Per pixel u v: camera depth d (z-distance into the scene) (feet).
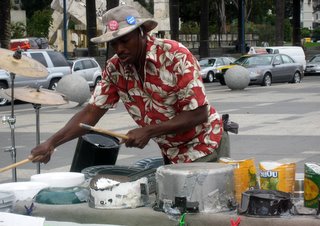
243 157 36.81
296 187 15.44
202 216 13.35
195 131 15.23
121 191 14.10
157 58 14.35
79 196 14.87
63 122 56.13
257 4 242.58
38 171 22.82
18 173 33.65
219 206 13.56
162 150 15.88
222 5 226.17
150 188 14.89
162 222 13.65
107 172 16.57
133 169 16.93
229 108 65.21
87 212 14.25
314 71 136.67
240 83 91.56
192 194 13.42
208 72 118.73
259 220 13.05
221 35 215.92
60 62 88.33
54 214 14.56
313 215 13.26
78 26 170.19
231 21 264.31
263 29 214.90
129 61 14.33
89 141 21.47
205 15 151.23
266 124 51.67
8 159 38.14
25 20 195.31
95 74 98.63
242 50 166.91
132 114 15.40
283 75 106.52
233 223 12.97
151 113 14.98
